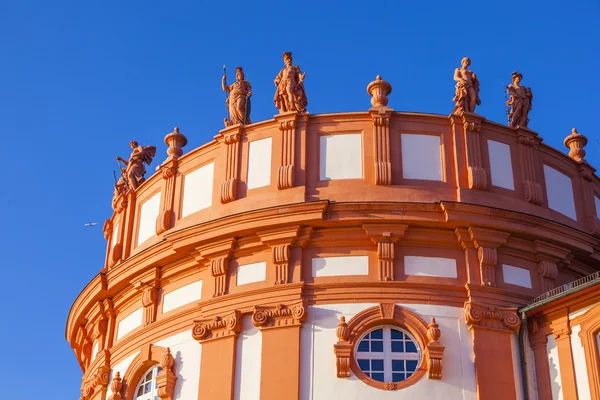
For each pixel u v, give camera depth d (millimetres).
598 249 29609
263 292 27531
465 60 31031
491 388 26078
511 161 29859
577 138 32875
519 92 31141
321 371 26203
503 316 27094
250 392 26578
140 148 35000
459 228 27719
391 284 27062
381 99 29828
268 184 29203
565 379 26016
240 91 31344
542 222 28281
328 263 27625
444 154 29141
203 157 31016
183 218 30594
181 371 28109
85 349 34094
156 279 30078
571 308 26500
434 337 26328
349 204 27531
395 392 25797
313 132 29469
